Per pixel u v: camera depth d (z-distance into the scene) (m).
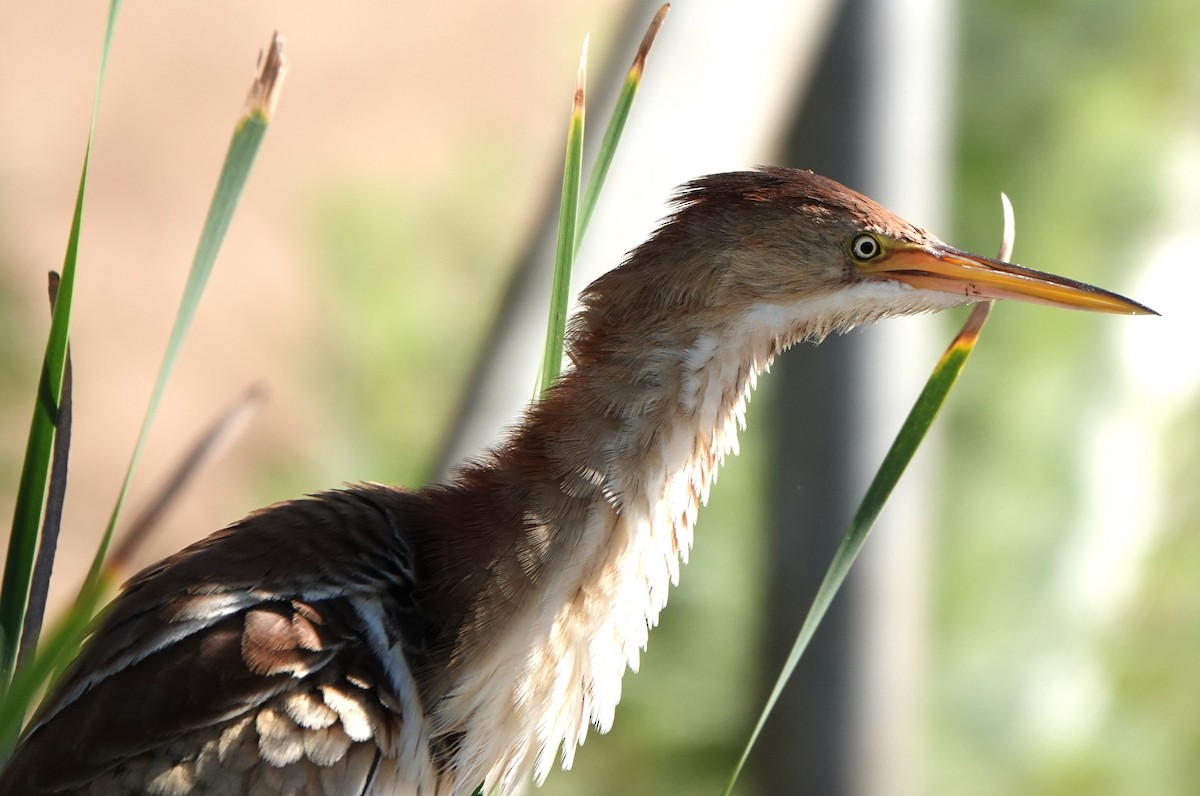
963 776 9.14
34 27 25.81
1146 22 10.77
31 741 5.46
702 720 9.21
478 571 6.17
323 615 5.76
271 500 10.94
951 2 7.13
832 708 6.95
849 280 6.64
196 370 18.94
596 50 15.22
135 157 23.16
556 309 5.25
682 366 6.57
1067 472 9.92
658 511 6.55
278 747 5.43
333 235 11.67
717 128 5.36
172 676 5.43
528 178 13.17
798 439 6.89
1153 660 9.84
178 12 26.62
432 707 6.09
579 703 6.56
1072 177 10.53
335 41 25.97
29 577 5.40
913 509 6.96
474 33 26.50
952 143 10.44
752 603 8.89
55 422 5.36
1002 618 9.52
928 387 5.39
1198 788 9.67
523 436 6.41
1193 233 10.67
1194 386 10.32
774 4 5.41
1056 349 10.07
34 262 20.08
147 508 5.18
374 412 10.90
